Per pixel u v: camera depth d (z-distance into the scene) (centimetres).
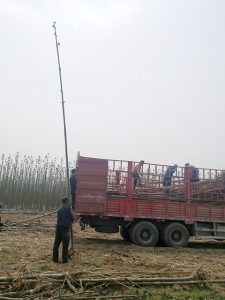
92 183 1392
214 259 1193
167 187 1465
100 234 1894
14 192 3822
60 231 999
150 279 787
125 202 1420
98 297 684
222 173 1542
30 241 1380
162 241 1459
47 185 4022
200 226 1485
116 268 934
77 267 932
